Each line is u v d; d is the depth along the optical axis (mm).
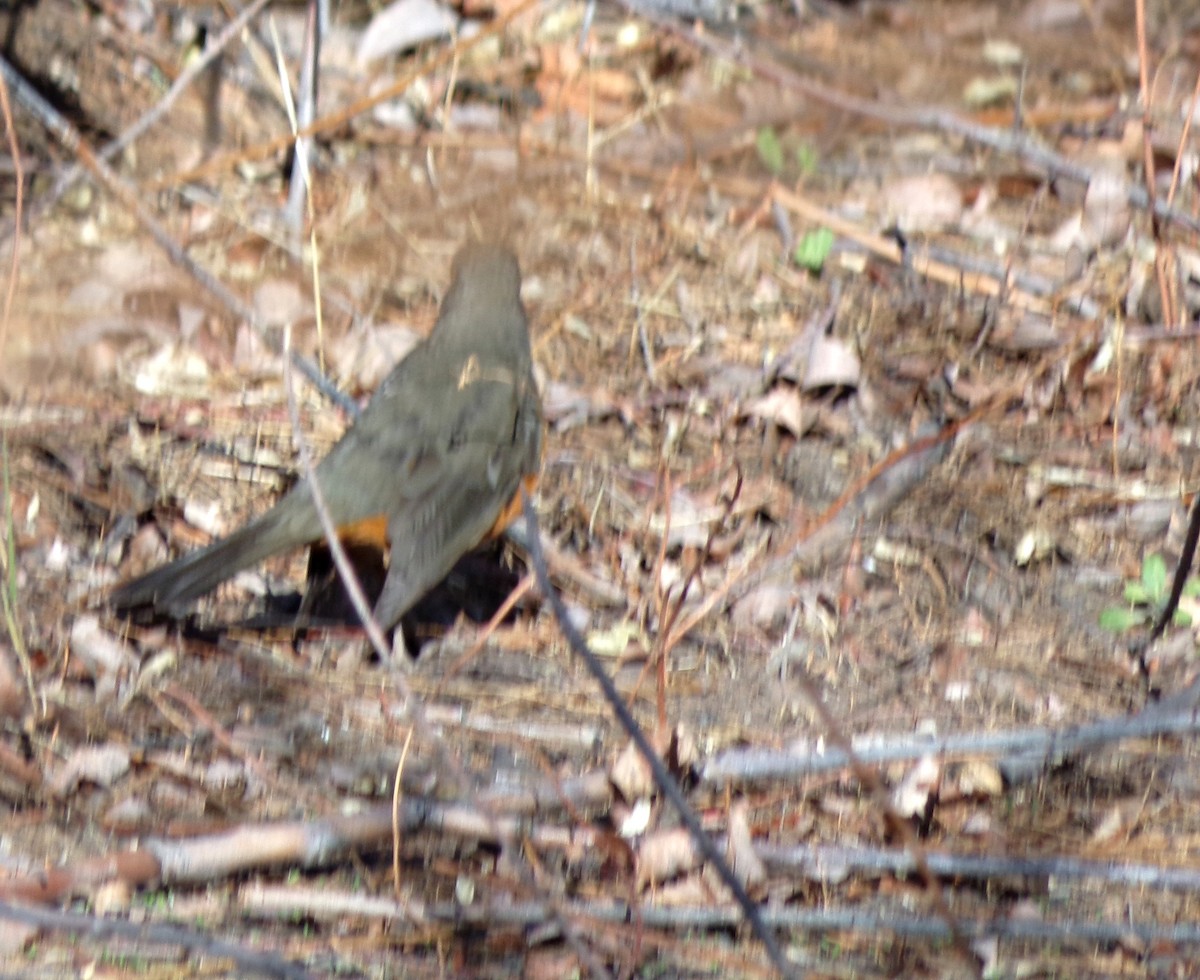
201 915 7500
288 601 10023
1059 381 11883
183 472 10867
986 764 8641
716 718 9148
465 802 8117
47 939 7285
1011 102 15453
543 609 10094
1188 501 11016
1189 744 9016
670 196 13961
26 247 12531
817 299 12844
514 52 15570
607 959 7391
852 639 9844
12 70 12820
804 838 8227
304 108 13195
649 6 16281
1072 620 10109
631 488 11008
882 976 7371
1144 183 14281
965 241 13703
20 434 10969
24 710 8789
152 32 14883
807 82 15039
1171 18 16828
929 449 11094
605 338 12453
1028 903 7898
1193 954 7566
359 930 7496
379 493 9289
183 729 8812
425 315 12625
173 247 10820
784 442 11453
